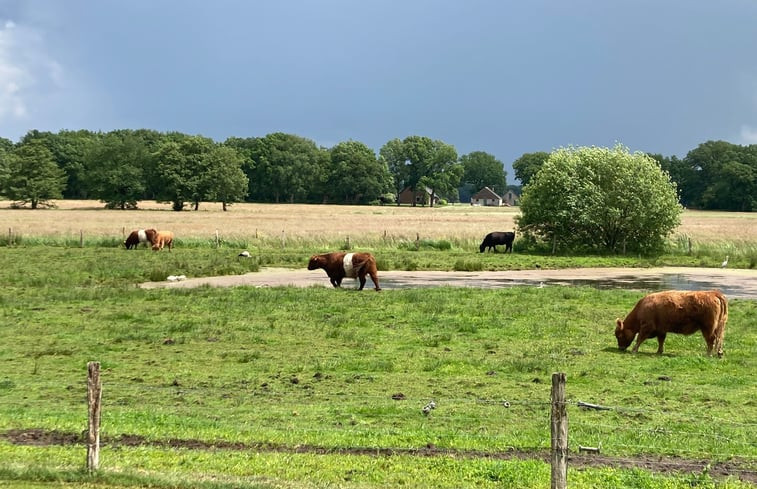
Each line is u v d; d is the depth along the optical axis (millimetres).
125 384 13977
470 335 18922
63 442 10414
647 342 18391
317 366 15391
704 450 10117
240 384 13992
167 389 13492
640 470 9164
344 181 172875
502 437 10609
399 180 192750
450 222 81500
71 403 12656
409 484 8711
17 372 14977
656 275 36312
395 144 191875
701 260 43219
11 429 10891
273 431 10820
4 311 22312
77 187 162875
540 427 11203
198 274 33938
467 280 33531
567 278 34719
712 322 16609
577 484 8641
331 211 123375
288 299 25172
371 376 14617
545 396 12984
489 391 13391
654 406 12375
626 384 13914
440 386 13781
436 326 20094
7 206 124562
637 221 46656
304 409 12188
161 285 30266
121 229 63625
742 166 154375
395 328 19891
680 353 17125
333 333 18797
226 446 10305
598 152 48312
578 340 18375
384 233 54000
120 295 25750
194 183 116312
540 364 15211
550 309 22891
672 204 47000
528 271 38031
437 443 10359
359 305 23844
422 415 11844
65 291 26703
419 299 24969
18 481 8719
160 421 11344
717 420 11461
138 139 129875
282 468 9234
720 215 124562
